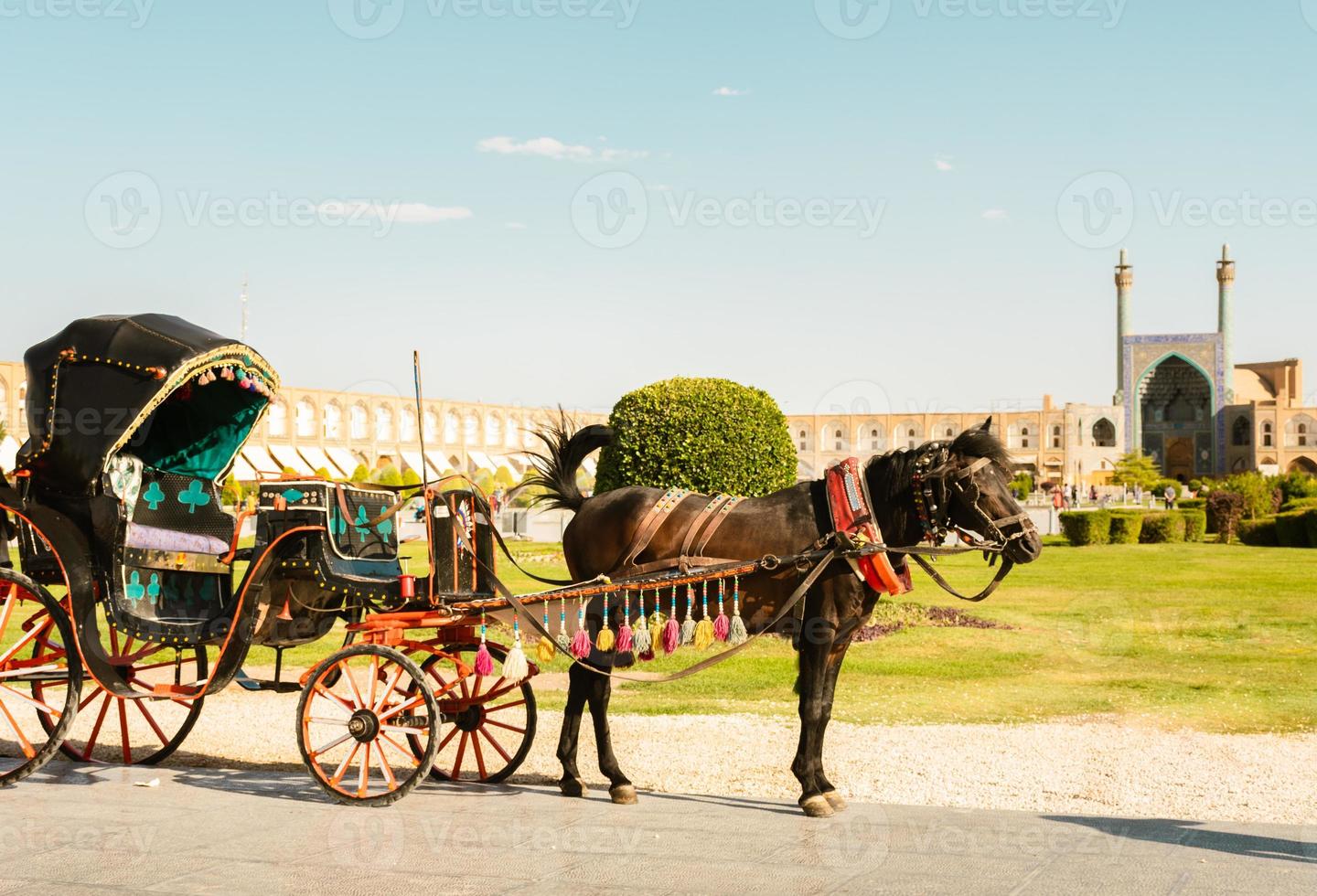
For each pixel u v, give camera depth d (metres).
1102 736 8.47
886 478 6.69
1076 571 23.78
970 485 6.45
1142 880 5.09
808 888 5.00
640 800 6.74
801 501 6.74
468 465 74.88
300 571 7.00
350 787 6.97
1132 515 34.78
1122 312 94.12
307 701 6.58
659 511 6.96
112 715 9.38
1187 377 96.44
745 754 7.97
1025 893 4.91
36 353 7.18
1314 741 8.30
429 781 7.33
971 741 8.28
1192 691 10.41
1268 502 40.62
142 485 7.53
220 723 9.21
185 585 7.61
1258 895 4.86
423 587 6.85
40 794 6.82
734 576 6.53
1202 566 24.89
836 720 9.23
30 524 7.02
